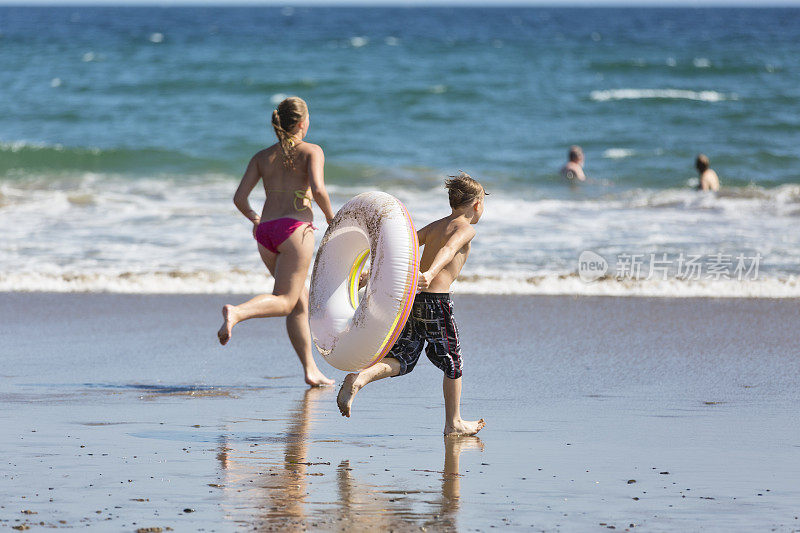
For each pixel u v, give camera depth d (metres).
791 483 16.28
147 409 21.77
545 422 20.84
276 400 23.00
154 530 13.30
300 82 134.38
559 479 16.44
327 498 15.09
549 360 27.72
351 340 18.73
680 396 23.41
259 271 40.69
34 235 48.53
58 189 66.62
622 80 146.62
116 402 22.41
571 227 51.66
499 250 45.34
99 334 30.91
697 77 151.50
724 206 59.06
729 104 116.81
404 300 18.36
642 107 116.06
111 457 17.48
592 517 14.30
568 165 74.62
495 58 188.75
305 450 18.28
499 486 15.95
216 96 129.38
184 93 132.00
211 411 21.70
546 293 38.31
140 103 123.56
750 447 18.75
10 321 32.59
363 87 133.38
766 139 93.75
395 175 74.31
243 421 20.77
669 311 34.94
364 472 16.73
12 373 25.59
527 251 45.16
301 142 23.09
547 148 91.19
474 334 31.36
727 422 20.84
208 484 15.78
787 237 48.41
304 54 199.38
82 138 98.25
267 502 14.81
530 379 25.33
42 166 77.62
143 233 49.47
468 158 85.88
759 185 72.81
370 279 18.80
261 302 21.62
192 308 35.06
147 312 34.34
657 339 30.58
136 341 30.00
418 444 18.89
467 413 21.70
